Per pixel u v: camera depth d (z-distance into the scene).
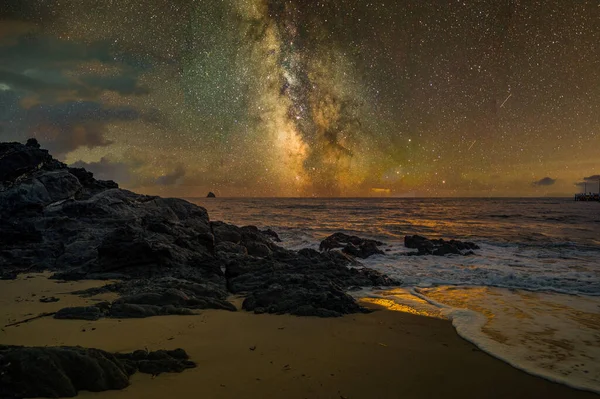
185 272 13.38
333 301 10.02
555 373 6.12
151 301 9.55
